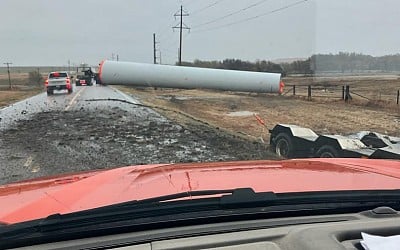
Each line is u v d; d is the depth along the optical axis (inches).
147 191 98.1
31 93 1798.7
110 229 77.0
